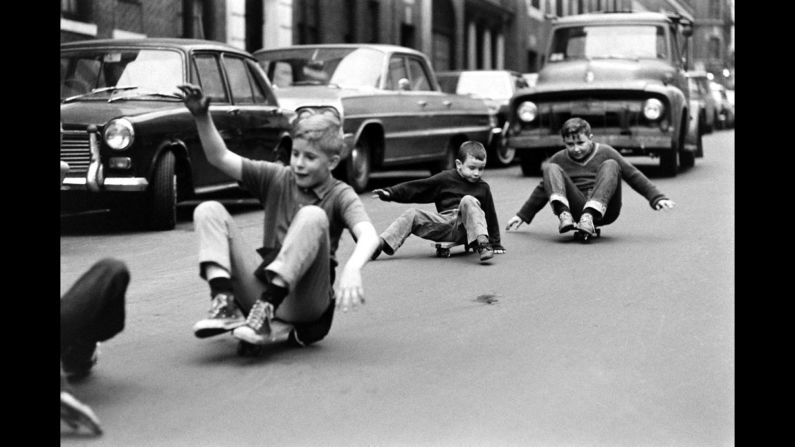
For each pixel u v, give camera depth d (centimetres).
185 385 488
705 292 714
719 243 941
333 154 525
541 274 787
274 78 1509
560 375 509
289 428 430
